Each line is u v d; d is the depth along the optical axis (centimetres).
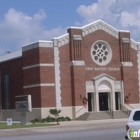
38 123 4881
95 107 5566
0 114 6234
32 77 5388
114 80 5766
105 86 5703
